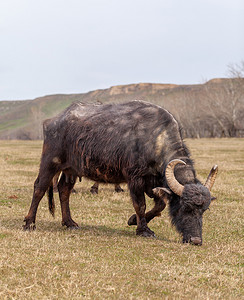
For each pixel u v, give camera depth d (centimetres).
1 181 1459
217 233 767
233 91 7138
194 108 8162
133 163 712
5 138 16050
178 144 714
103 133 743
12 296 416
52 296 416
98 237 692
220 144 4028
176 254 593
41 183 789
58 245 618
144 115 736
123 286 453
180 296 432
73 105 822
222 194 1234
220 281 484
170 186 648
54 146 794
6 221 812
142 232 729
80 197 1153
